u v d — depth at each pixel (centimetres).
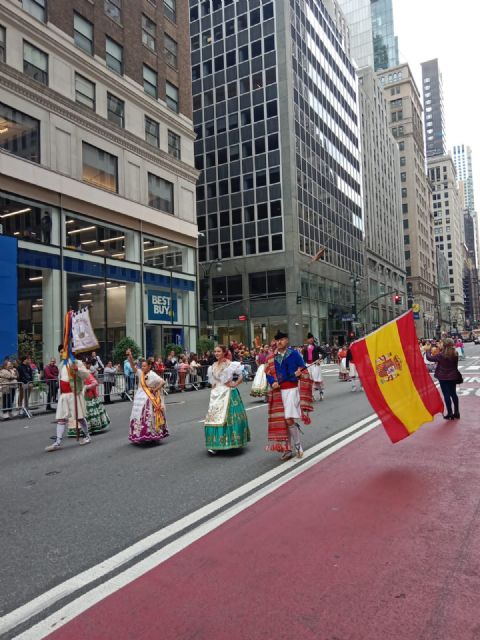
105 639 292
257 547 414
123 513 515
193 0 5191
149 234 2784
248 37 4825
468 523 450
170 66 3086
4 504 561
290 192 4497
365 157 7344
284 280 4472
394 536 427
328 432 925
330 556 392
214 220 4906
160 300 2866
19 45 2091
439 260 14112
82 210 2342
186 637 290
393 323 716
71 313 922
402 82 11588
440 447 764
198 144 5062
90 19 2467
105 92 2531
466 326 17338
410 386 704
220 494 566
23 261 2056
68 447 900
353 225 6191
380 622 298
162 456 783
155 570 379
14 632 303
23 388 1429
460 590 333
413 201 11400
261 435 934
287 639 284
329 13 5956
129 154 2661
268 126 4650
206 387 2248
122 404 1653
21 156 2069
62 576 376
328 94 5672
